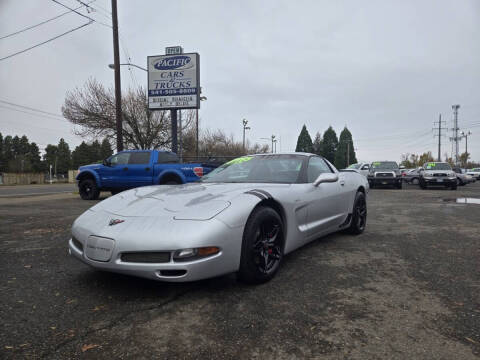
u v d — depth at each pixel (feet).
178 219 7.87
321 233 12.51
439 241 14.16
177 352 5.65
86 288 8.59
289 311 7.26
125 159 32.42
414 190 53.36
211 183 11.67
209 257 7.52
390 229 17.01
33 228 17.15
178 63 48.42
